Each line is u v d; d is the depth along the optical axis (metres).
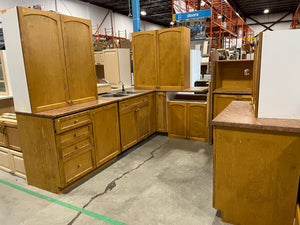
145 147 3.58
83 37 2.64
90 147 2.57
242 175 1.65
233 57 7.63
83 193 2.32
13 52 2.12
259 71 1.57
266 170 1.57
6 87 2.90
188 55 3.97
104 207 2.09
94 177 2.64
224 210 1.78
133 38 4.11
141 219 1.91
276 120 1.57
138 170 2.80
